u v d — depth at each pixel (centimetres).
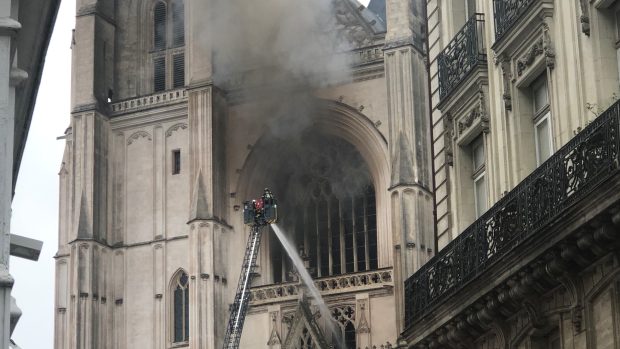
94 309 10769
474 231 3866
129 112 11294
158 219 11056
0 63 2489
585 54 3547
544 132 3891
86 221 10900
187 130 11181
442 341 4069
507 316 3716
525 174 3922
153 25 11625
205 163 10750
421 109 10406
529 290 3506
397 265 9981
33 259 2744
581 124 3553
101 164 11138
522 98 3975
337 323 10269
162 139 11231
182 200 11050
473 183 4438
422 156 10281
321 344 10131
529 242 3381
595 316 3272
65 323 10788
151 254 10981
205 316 10450
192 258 10581
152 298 10881
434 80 4822
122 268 11006
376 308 10169
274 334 10375
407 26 10500
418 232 10056
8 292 2411
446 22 4712
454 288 3959
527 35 3878
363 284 10231
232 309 10375
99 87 11312
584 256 3247
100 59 11388
